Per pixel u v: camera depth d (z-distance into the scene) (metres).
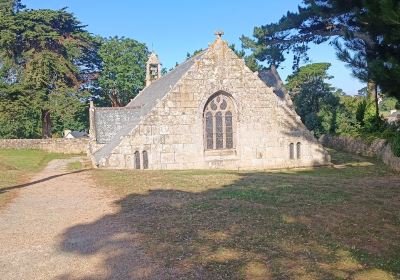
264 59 42.34
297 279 7.10
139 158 25.19
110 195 14.91
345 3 15.62
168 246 8.83
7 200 14.54
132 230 10.12
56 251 8.85
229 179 18.11
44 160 34.97
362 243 9.18
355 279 7.21
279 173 23.66
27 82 50.12
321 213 11.39
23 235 10.12
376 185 16.56
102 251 8.72
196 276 7.25
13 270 7.84
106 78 64.31
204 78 26.06
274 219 10.76
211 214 11.34
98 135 30.67
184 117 25.81
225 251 8.46
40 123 71.56
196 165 26.06
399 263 8.04
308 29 34.66
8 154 39.78
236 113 26.83
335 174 23.31
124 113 32.19
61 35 55.75
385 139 30.73
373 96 40.00
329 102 45.31
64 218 11.73
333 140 42.47
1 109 49.34
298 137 27.88
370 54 15.56
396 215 11.36
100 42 62.16
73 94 52.94
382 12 10.39
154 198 13.84
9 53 52.75
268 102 27.27
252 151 27.05
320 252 8.50
